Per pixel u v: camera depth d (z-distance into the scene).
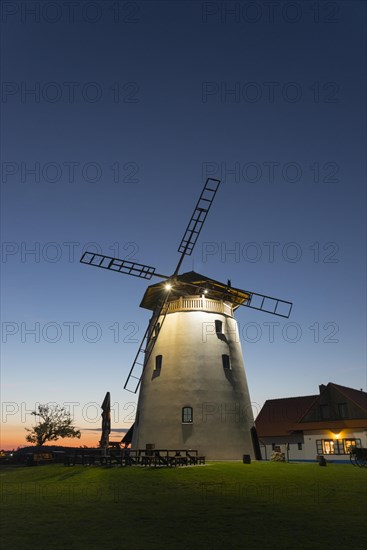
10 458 46.44
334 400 42.72
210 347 31.39
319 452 41.50
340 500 15.73
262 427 48.03
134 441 31.19
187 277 34.16
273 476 20.61
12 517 13.08
